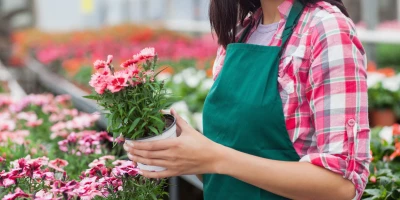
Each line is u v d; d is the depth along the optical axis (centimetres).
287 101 149
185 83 598
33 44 1076
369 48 703
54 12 1761
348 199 143
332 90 142
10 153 281
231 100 158
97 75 154
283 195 146
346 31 144
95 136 248
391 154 272
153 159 148
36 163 191
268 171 143
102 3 1772
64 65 786
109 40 1008
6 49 1469
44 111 409
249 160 144
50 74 806
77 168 258
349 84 141
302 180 141
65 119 401
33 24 1739
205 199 174
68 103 579
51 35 1191
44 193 178
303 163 143
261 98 151
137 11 1636
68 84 668
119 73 152
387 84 543
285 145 151
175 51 866
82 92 572
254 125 152
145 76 156
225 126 158
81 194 172
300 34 151
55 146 334
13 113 419
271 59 153
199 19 1145
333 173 141
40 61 923
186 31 1210
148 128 155
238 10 176
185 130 149
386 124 539
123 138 159
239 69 159
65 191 177
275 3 165
